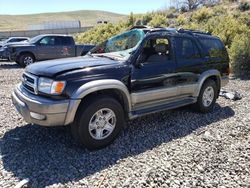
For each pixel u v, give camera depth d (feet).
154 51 17.74
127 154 14.53
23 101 14.66
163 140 16.28
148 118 19.90
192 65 19.38
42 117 13.85
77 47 52.44
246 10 83.76
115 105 15.15
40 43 50.47
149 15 88.33
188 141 16.15
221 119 20.02
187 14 93.15
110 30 85.15
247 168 13.32
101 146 15.05
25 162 13.51
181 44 19.08
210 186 11.85
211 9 87.86
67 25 185.06
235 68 38.04
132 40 17.75
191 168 13.19
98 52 19.34
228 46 49.44
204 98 20.88
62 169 12.94
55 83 13.79
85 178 12.28
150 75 16.79
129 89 15.98
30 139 16.12
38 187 11.56
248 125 18.79
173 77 18.17
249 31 52.75
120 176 12.46
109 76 15.06
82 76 14.32
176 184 11.94
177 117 20.25
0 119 19.27
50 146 15.25
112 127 15.33
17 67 50.37
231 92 26.68
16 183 11.81
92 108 14.32
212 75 20.93
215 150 15.05
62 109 13.73
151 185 11.82
